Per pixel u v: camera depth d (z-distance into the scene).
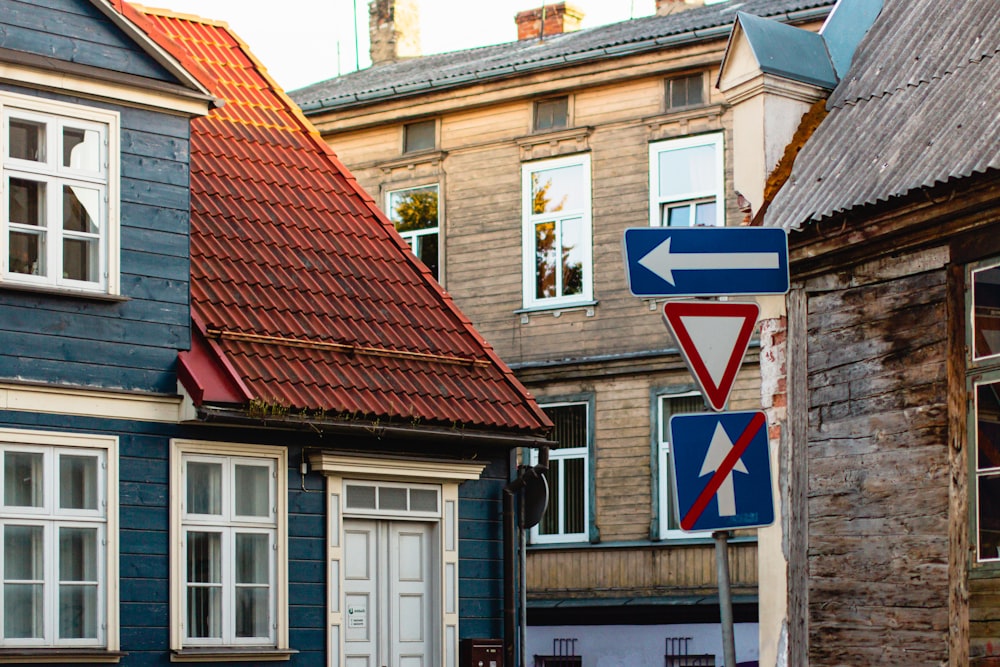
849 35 13.16
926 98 11.70
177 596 14.67
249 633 15.23
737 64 12.78
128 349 14.69
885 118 11.86
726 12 23.47
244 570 15.28
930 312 10.55
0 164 14.00
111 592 14.22
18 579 13.80
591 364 23.45
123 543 14.39
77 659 13.87
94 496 14.34
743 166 12.66
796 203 11.74
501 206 24.72
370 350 16.52
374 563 16.39
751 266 8.66
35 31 14.42
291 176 18.11
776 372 11.74
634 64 23.44
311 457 15.80
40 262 14.24
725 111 22.72
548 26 29.36
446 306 17.86
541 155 24.42
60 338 14.26
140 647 14.39
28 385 13.94
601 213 23.73
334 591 15.83
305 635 15.60
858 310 11.11
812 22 21.91
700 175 22.94
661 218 23.22
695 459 8.34
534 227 24.39
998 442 9.95
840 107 12.48
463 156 25.20
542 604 23.38
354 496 16.17
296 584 15.59
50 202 14.34
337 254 17.50
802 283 11.57
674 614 22.33
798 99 12.66
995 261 10.10
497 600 17.19
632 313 23.28
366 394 16.03
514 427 16.91
